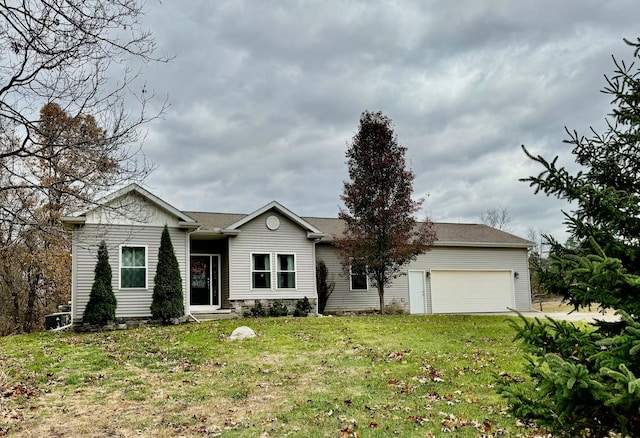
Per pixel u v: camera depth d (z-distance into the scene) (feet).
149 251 58.75
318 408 24.50
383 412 23.54
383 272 68.49
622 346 9.34
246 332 44.19
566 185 12.10
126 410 25.22
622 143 12.96
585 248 12.05
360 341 41.65
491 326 50.24
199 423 23.09
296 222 69.56
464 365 32.12
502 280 87.40
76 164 21.85
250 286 66.33
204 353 38.22
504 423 21.57
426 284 81.82
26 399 26.99
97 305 53.47
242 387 28.99
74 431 22.29
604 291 10.28
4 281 77.92
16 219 21.35
